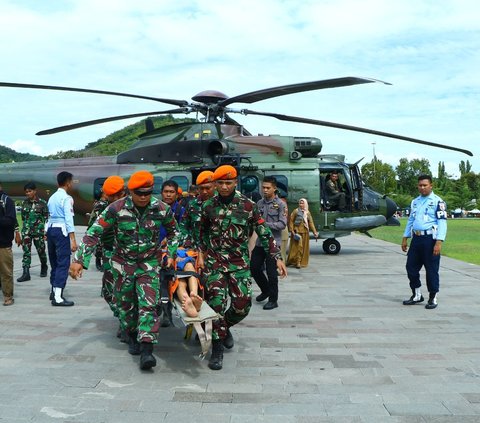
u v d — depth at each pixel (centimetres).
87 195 1343
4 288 709
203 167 1230
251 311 675
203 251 467
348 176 1324
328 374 427
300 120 1127
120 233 442
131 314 458
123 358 469
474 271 1045
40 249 966
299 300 749
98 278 967
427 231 689
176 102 1147
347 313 663
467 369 439
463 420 334
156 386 397
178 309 434
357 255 1377
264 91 986
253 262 698
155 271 449
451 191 8256
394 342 525
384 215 1370
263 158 1283
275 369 440
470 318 635
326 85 912
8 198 700
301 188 1273
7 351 489
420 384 402
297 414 344
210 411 348
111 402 363
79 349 496
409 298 765
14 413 342
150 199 446
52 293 720
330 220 1311
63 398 370
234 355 481
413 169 8512
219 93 1200
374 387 396
